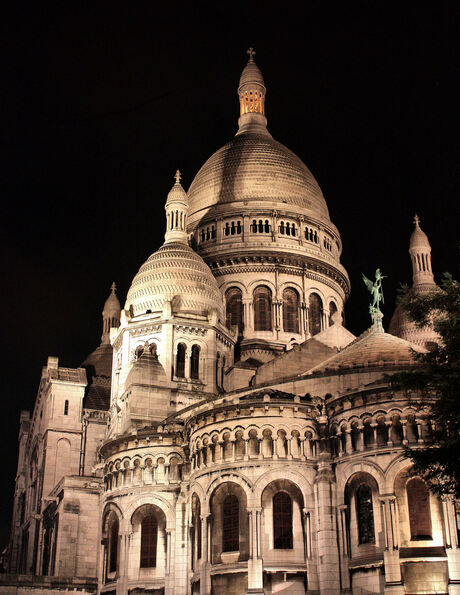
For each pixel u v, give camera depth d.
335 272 102.56
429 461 39.84
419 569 53.66
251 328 96.06
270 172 103.75
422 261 106.00
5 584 74.81
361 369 64.75
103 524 72.31
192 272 89.38
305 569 57.62
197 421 64.75
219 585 59.22
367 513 57.19
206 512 61.44
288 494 59.94
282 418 61.12
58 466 93.31
